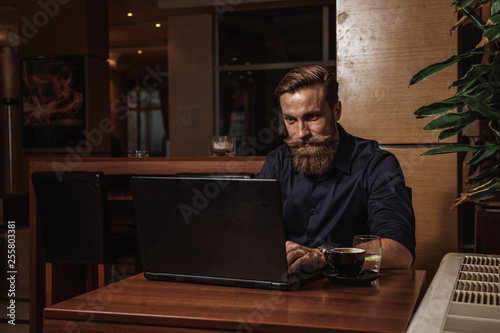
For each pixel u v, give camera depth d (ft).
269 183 3.25
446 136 4.54
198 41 23.77
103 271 8.09
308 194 5.24
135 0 21.09
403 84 6.74
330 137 4.92
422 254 6.70
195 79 23.93
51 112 19.22
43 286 9.07
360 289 3.46
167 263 3.73
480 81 4.58
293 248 3.85
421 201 6.69
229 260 3.51
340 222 5.12
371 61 6.88
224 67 24.04
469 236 7.62
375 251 3.76
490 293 2.75
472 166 7.45
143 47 28.66
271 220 3.31
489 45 6.84
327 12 22.86
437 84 6.60
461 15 6.66
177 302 3.16
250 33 23.82
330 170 5.13
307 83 4.85
